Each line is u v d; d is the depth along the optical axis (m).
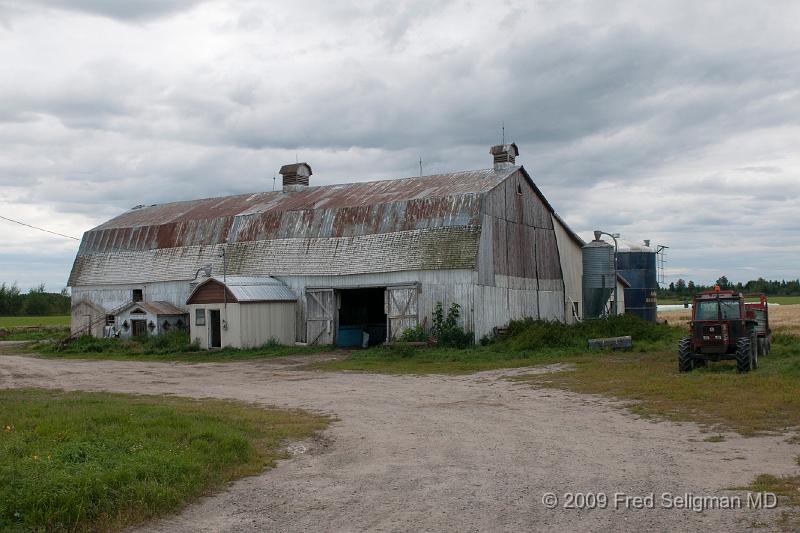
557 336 31.69
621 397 18.48
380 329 41.25
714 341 22.23
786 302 106.44
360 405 18.91
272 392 22.05
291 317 38.38
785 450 12.19
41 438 12.83
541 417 16.25
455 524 8.97
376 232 37.25
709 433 13.80
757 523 8.61
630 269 47.19
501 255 36.53
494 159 40.50
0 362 35.38
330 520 9.32
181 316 43.00
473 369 26.50
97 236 49.19
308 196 44.38
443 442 13.84
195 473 11.09
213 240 43.31
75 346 40.91
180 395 21.84
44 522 8.80
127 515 9.40
